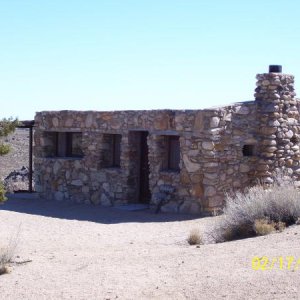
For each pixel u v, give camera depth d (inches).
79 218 653.9
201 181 649.6
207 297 281.7
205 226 566.6
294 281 288.5
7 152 409.1
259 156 694.5
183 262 364.8
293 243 381.1
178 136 700.0
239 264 338.6
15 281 354.9
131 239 515.8
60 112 815.7
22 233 552.1
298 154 728.3
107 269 366.6
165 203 684.1
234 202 546.0
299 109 734.5
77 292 316.5
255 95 711.7
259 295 274.2
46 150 850.8
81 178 789.2
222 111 652.7
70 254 438.3
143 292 304.5
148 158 716.7
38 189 850.8
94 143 770.2
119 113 738.2
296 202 477.1
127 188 733.9
